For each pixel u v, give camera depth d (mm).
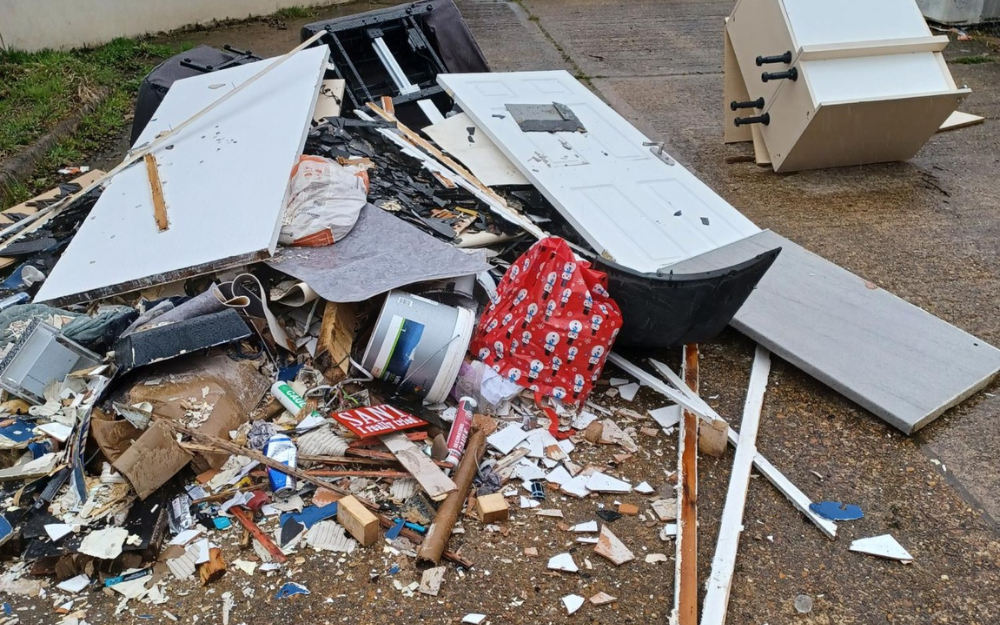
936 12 9562
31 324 3354
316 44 5922
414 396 3434
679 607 2646
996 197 5758
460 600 2688
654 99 7531
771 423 3572
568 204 4445
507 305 3602
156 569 2752
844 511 3109
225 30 9281
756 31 6043
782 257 4484
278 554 2805
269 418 3355
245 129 4578
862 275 4711
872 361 3746
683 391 3633
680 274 3404
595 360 3480
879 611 2730
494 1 10453
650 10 10273
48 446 3111
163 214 3951
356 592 2691
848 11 5797
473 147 5078
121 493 2910
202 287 3727
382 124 5199
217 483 3035
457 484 3035
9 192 5449
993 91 7766
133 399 3102
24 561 2768
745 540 2992
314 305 3672
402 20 6246
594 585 2770
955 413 3607
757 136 6340
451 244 4039
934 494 3203
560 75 5930
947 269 4805
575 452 3361
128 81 7543
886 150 6125
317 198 3928
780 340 3869
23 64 7449
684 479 3182
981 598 2781
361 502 2975
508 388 3498
